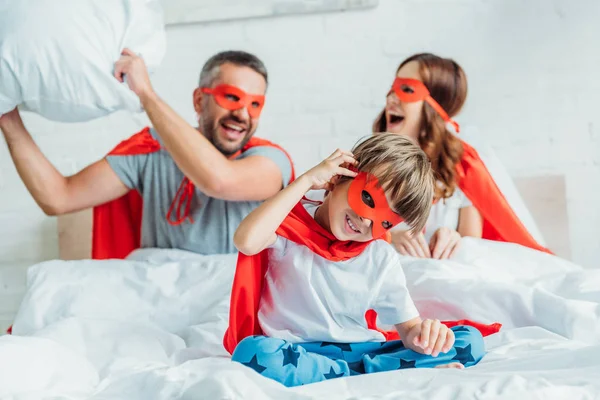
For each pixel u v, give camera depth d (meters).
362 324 1.29
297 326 1.25
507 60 2.23
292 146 2.27
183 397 0.88
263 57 2.27
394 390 0.93
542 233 2.19
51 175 1.91
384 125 2.14
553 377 0.94
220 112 1.98
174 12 2.25
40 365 1.04
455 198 2.01
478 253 1.79
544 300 1.36
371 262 1.27
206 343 1.37
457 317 1.44
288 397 0.87
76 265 1.64
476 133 2.16
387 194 1.19
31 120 2.28
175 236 1.94
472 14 2.24
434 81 2.07
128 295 1.57
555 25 2.22
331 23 2.26
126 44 1.61
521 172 2.23
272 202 1.21
